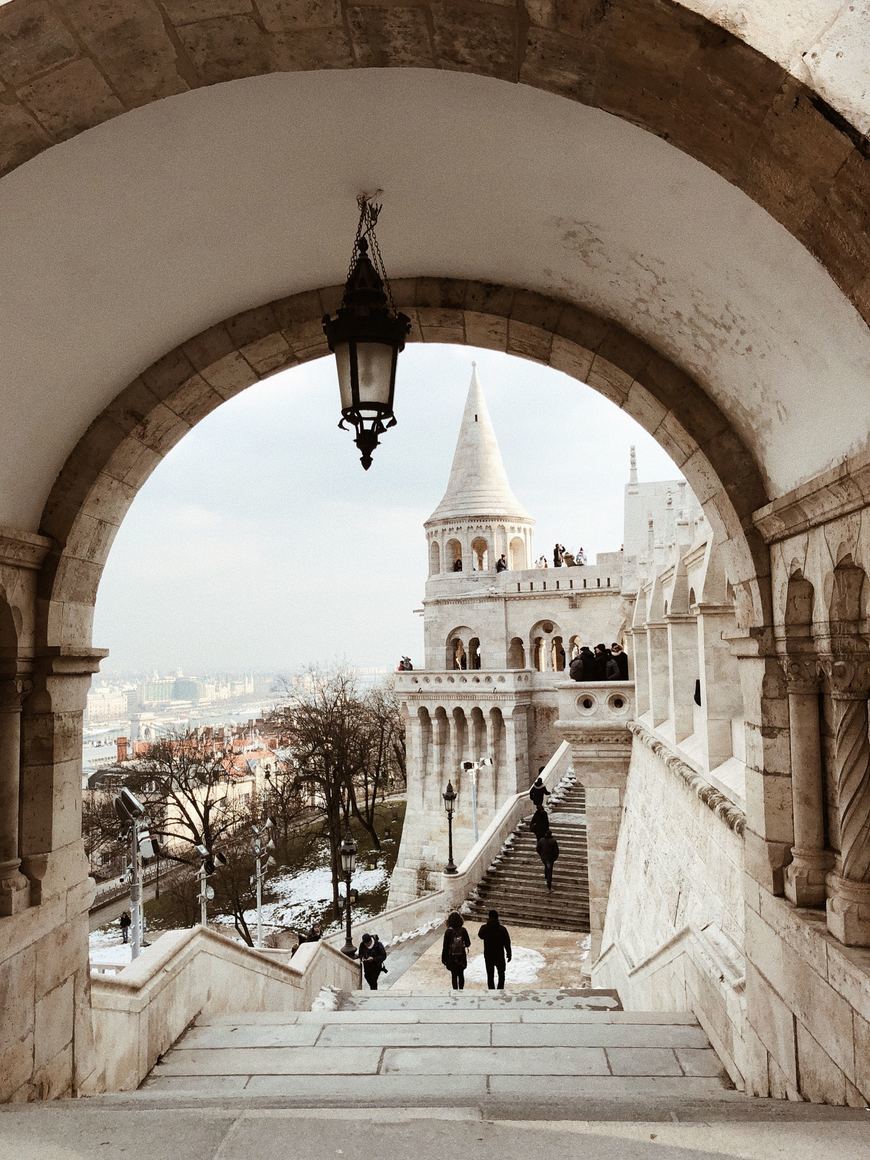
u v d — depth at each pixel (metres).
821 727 5.48
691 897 9.92
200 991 8.20
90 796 42.00
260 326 6.40
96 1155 3.38
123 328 5.70
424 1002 10.87
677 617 12.15
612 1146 3.33
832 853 5.35
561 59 3.35
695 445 6.14
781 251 4.09
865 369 4.05
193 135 4.40
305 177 5.07
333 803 44.94
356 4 3.22
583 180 4.77
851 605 4.74
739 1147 3.30
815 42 2.91
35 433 5.66
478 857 27.56
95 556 6.60
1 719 5.69
